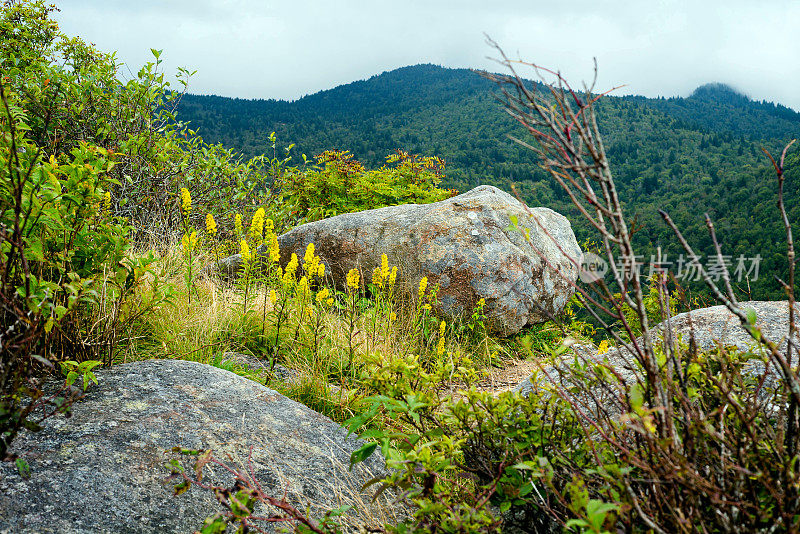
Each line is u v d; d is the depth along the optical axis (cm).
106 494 190
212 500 202
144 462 210
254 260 484
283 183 879
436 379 187
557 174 110
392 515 217
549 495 163
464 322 613
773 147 13062
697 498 122
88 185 254
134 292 306
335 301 544
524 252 648
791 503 109
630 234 120
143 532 181
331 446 262
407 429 299
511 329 629
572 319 643
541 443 164
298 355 421
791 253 112
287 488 220
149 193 655
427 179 1005
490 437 178
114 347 292
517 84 109
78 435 215
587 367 177
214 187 752
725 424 135
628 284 115
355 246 641
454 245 619
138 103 683
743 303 306
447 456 158
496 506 191
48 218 230
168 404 250
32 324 194
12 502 176
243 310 438
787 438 125
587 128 109
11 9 723
